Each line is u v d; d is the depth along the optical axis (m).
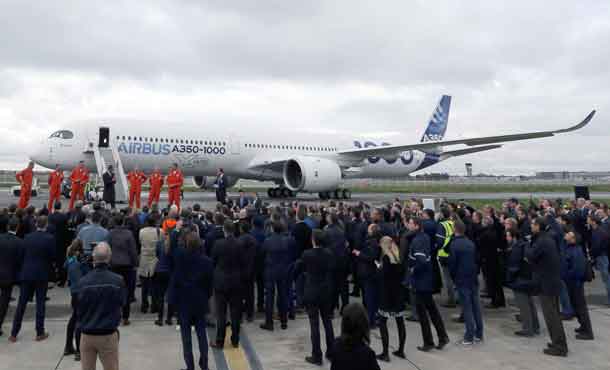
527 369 5.43
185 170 23.34
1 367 5.23
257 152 25.36
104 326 4.29
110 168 19.89
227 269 6.10
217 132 23.89
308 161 23.64
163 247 6.92
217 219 7.80
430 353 6.01
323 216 9.79
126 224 8.94
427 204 11.63
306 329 7.05
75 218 9.62
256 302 8.91
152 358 5.63
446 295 9.45
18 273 6.39
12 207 8.80
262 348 6.14
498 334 6.88
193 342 6.34
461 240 6.53
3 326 6.81
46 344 6.06
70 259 5.70
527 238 7.29
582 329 6.62
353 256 8.81
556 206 12.33
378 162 30.34
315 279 5.73
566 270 6.63
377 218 8.18
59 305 8.00
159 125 21.94
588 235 11.01
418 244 6.16
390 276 5.75
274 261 6.97
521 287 6.72
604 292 9.55
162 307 7.06
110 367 4.39
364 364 3.16
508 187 63.56
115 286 4.39
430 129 33.56
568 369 5.44
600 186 71.31
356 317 3.23
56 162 19.61
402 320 5.82
